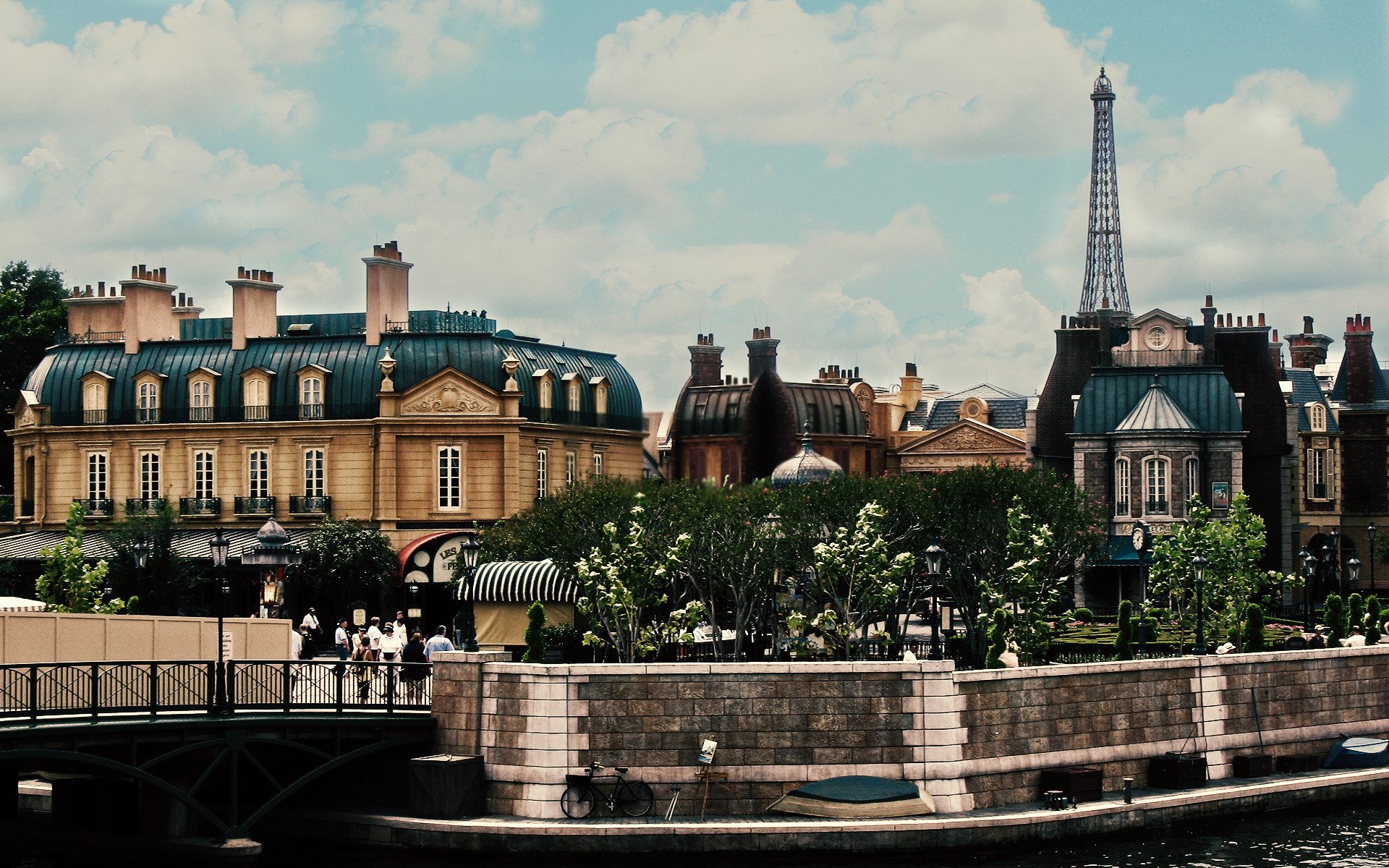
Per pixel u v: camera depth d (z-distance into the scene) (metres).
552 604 67.31
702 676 55.53
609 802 54.91
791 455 132.12
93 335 110.75
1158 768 61.25
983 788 56.66
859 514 73.75
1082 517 85.75
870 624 77.06
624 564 67.31
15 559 98.00
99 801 56.91
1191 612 83.44
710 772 55.06
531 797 55.00
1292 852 56.56
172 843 54.34
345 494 98.44
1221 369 109.44
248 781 59.50
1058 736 58.97
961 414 151.25
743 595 75.44
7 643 52.19
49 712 48.41
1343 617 73.69
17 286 126.00
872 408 143.25
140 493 101.75
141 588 89.06
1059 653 75.69
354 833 55.81
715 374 138.38
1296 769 65.12
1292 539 127.12
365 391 98.75
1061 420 113.69
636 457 109.44
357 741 56.22
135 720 50.16
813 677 55.78
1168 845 57.16
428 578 95.50
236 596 94.94
